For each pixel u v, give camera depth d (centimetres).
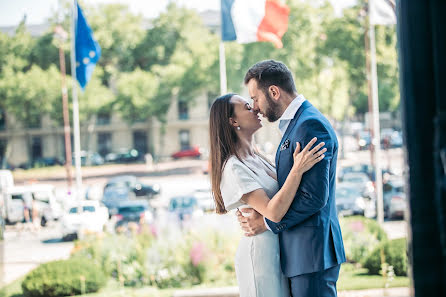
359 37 4175
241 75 4300
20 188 2375
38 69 4553
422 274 171
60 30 2725
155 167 4772
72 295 894
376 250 832
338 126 5184
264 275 274
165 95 4650
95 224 1923
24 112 4625
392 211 1895
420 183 171
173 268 960
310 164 246
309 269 258
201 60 4494
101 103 4625
